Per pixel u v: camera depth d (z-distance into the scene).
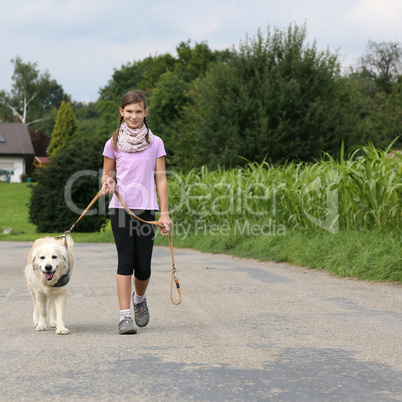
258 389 3.32
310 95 29.55
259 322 5.55
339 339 4.75
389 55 61.81
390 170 11.15
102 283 8.95
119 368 3.78
